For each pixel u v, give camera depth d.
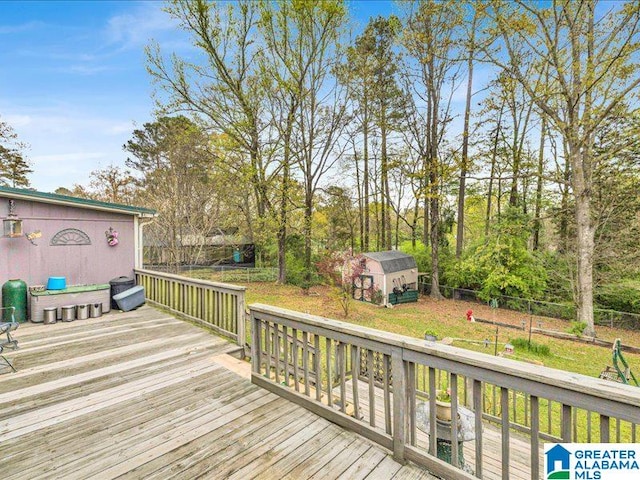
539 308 12.03
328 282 12.66
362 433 2.17
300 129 13.90
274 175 13.73
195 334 4.45
